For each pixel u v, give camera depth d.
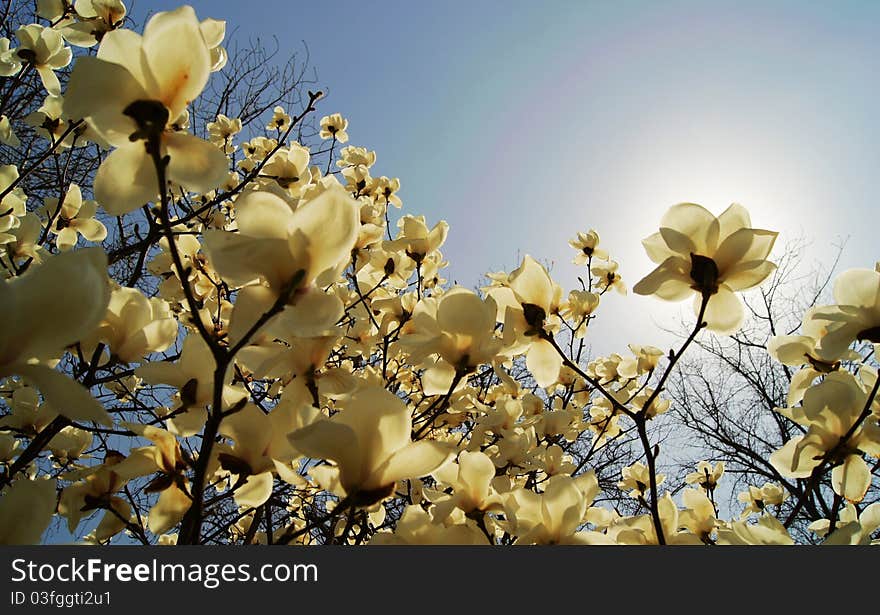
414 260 3.49
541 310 2.07
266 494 1.50
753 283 1.66
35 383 0.96
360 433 1.19
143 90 1.19
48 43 3.79
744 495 4.32
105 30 3.59
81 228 4.00
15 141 3.90
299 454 1.45
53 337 0.97
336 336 1.82
